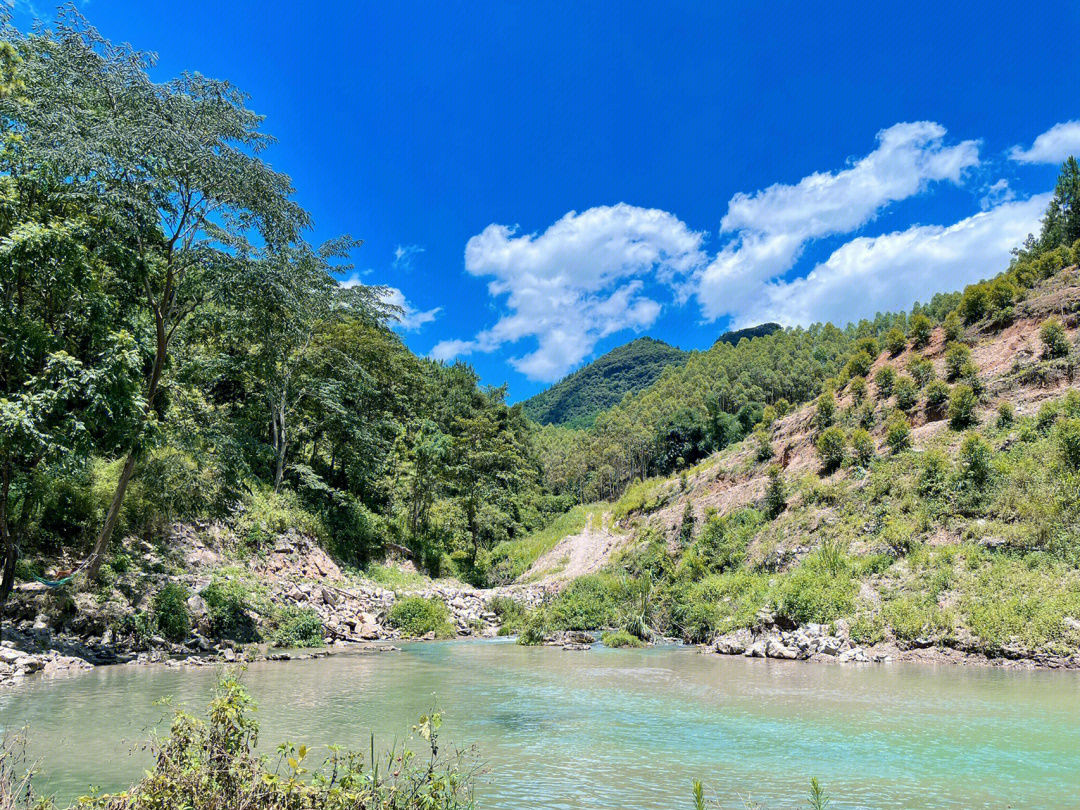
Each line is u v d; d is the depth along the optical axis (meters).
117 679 13.28
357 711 10.80
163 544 22.80
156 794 4.73
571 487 98.69
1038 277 29.23
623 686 13.75
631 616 25.53
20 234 14.44
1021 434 21.77
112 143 16.95
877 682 13.55
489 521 52.41
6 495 15.16
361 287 41.28
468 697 12.45
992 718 10.05
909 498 22.58
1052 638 15.25
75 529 20.30
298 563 27.89
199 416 29.36
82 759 7.60
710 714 10.80
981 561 18.39
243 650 18.38
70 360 14.73
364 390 40.34
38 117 16.39
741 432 71.38
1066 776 7.23
